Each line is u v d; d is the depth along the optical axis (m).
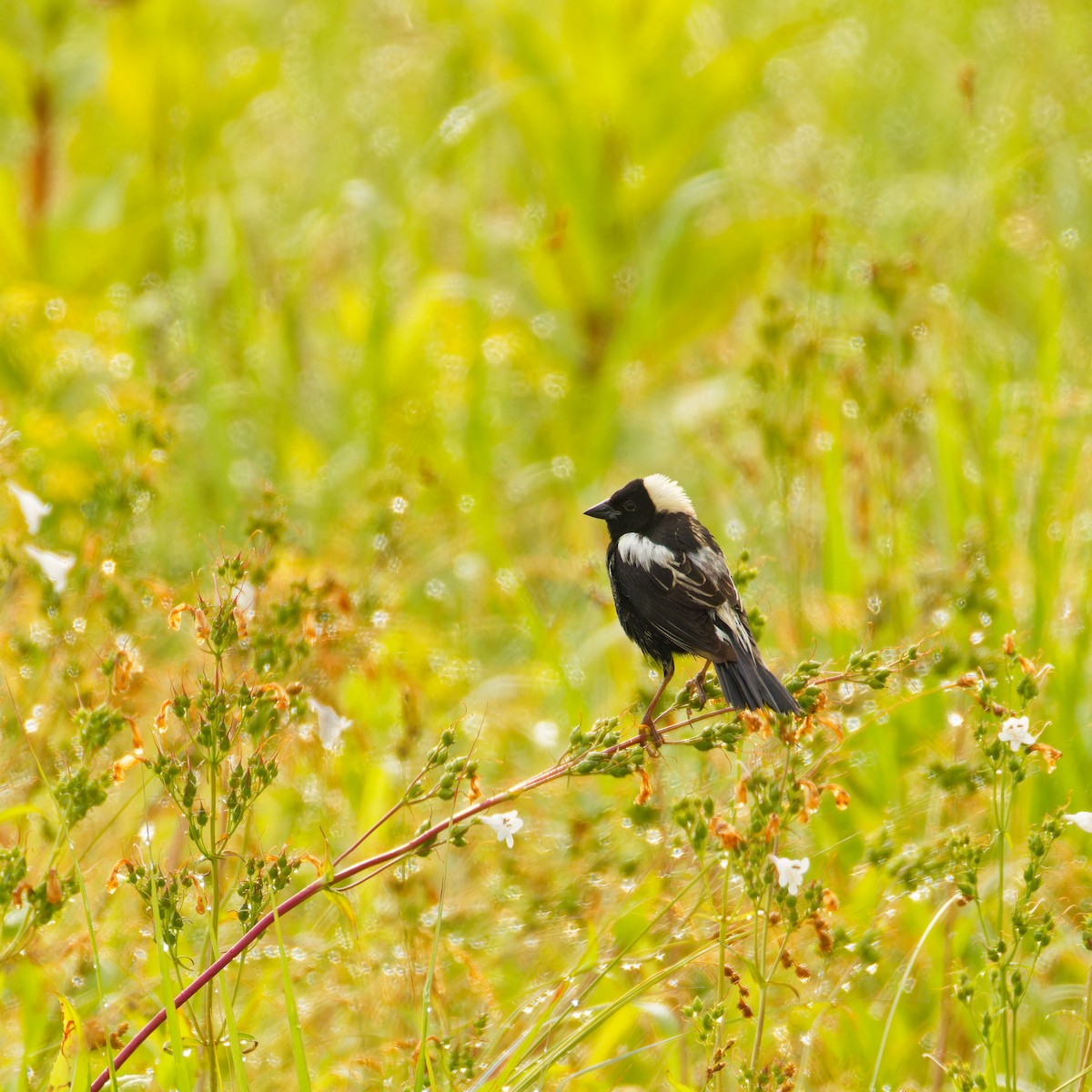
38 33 16.52
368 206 16.38
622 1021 7.63
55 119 16.80
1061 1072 7.84
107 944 7.90
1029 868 6.36
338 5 22.00
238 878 6.91
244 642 7.54
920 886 7.40
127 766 6.43
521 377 16.42
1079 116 19.97
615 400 15.23
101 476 10.46
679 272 16.12
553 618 12.80
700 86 16.28
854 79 22.31
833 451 11.68
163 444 9.98
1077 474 11.68
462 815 6.34
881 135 21.30
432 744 9.73
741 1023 7.73
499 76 16.98
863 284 14.70
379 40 21.61
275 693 6.52
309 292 17.45
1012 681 7.47
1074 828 9.40
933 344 13.59
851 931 7.14
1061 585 11.18
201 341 14.31
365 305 16.11
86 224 16.69
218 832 8.45
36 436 12.48
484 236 17.88
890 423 11.80
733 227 15.95
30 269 16.36
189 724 6.81
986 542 10.98
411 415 14.45
